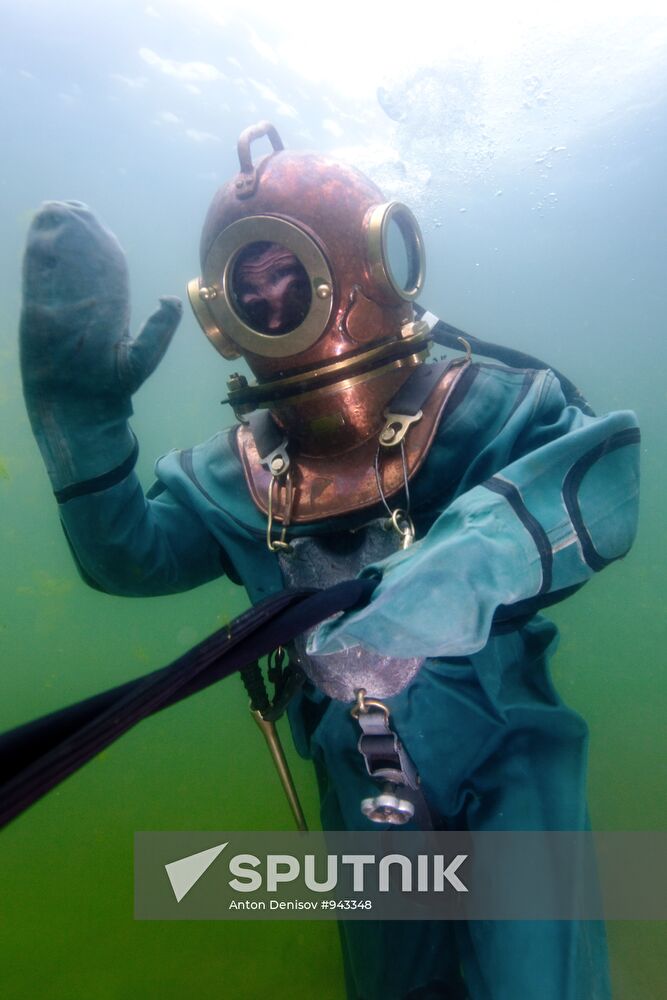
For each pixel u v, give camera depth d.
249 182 1.78
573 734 2.08
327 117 13.94
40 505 10.79
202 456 2.29
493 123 12.23
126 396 1.90
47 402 1.85
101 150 17.31
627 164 15.48
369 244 1.69
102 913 4.92
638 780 5.77
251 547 2.07
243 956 4.07
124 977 4.04
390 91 11.27
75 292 1.73
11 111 15.64
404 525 1.73
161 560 2.26
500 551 1.28
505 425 1.79
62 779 0.69
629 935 3.88
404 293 1.77
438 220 16.14
